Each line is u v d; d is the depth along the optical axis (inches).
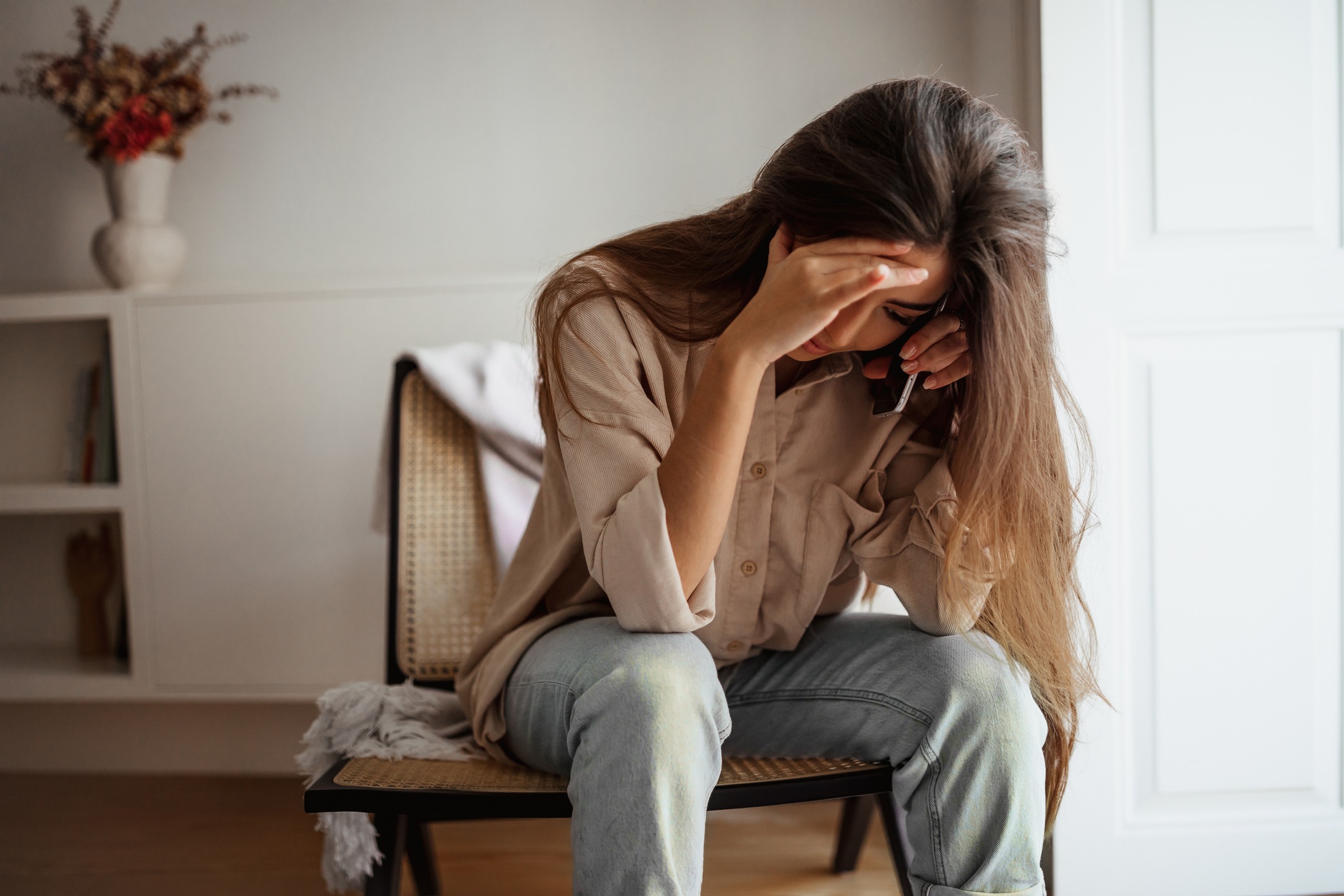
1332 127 54.3
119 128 75.2
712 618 35.3
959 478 37.3
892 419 39.9
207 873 60.2
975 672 34.9
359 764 37.9
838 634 40.8
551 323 37.1
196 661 73.5
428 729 41.4
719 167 82.2
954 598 36.7
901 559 38.6
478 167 83.0
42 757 83.6
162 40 83.6
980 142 32.1
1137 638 54.5
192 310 73.0
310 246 83.7
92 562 81.5
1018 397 34.0
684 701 30.2
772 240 34.6
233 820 70.2
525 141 82.7
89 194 84.7
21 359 84.3
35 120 84.5
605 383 35.0
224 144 83.6
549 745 35.0
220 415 73.1
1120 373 54.2
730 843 65.6
